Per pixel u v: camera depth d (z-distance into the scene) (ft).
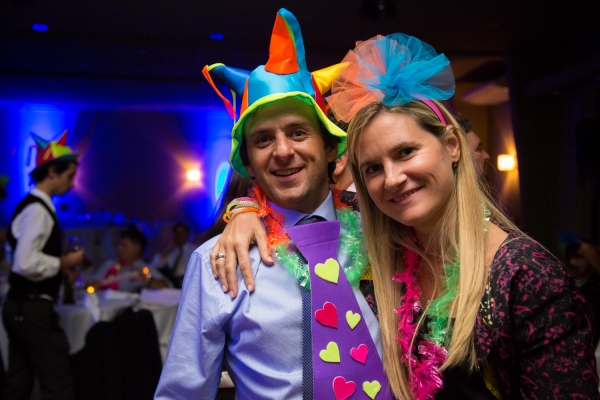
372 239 4.23
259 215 4.30
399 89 3.66
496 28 20.30
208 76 4.43
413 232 4.21
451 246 3.84
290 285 4.08
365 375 3.99
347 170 5.88
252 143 4.08
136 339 10.69
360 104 3.80
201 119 35.53
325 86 4.39
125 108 34.47
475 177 3.81
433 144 3.66
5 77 27.17
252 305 4.00
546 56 22.93
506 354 3.38
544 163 23.16
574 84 19.29
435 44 22.21
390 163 3.66
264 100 3.83
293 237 4.12
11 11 18.70
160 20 19.47
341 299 4.08
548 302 3.25
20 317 9.91
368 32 20.43
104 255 25.31
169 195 35.27
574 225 21.67
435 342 3.73
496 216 3.92
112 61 24.31
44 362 9.94
